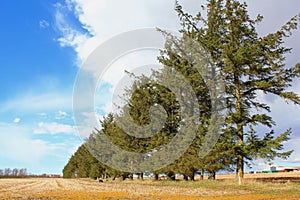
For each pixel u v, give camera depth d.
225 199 13.20
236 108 24.50
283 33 24.06
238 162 23.77
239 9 25.39
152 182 28.16
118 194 16.56
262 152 22.16
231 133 23.62
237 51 24.16
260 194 15.55
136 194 16.42
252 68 24.06
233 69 23.69
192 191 17.97
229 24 25.56
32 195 16.64
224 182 23.28
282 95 23.19
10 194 17.52
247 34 25.44
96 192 18.52
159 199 13.57
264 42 24.33
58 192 19.19
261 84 23.62
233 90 25.48
